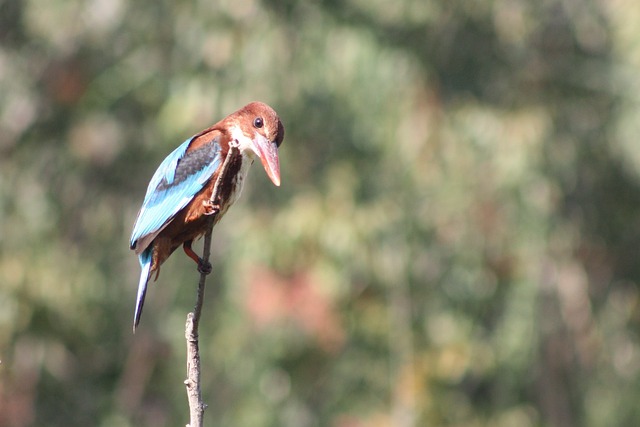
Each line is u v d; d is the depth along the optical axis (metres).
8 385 14.76
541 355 16.19
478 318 14.95
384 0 14.67
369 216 14.13
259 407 14.73
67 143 16.47
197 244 15.60
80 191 16.61
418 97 14.49
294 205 14.09
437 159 14.48
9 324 14.70
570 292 16.48
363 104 14.38
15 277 14.86
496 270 14.80
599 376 16.81
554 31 15.84
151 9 15.77
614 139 15.80
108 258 16.77
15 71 16.59
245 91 14.41
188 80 14.55
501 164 14.50
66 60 16.47
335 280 13.94
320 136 14.50
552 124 15.14
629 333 16.88
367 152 14.47
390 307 14.46
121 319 16.95
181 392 15.74
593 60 15.77
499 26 15.16
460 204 14.55
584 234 16.31
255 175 14.42
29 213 15.91
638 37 15.62
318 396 14.68
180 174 8.06
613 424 16.69
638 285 16.81
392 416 14.55
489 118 14.70
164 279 16.05
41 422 15.52
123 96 16.31
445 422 14.66
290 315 13.92
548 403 16.45
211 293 15.44
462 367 14.59
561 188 15.16
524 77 15.20
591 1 15.98
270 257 13.97
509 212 14.65
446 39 14.95
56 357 15.10
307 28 14.52
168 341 16.77
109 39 16.41
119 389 16.64
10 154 16.41
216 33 14.52
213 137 8.17
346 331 14.26
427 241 14.62
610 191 16.38
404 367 14.55
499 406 15.51
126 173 16.75
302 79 14.40
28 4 16.31
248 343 14.46
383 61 14.38
